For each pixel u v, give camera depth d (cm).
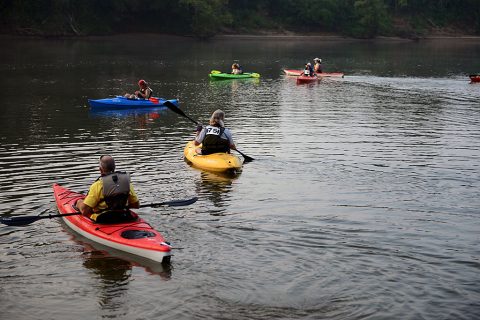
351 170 1233
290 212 954
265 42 6962
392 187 1105
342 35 8238
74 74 3219
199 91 2670
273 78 3347
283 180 1152
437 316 627
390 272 730
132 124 1772
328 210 966
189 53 5044
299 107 2195
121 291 685
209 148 1258
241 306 648
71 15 6475
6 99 2253
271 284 698
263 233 857
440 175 1195
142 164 1258
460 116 2023
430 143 1530
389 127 1773
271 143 1504
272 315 629
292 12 8125
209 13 7044
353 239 838
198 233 854
